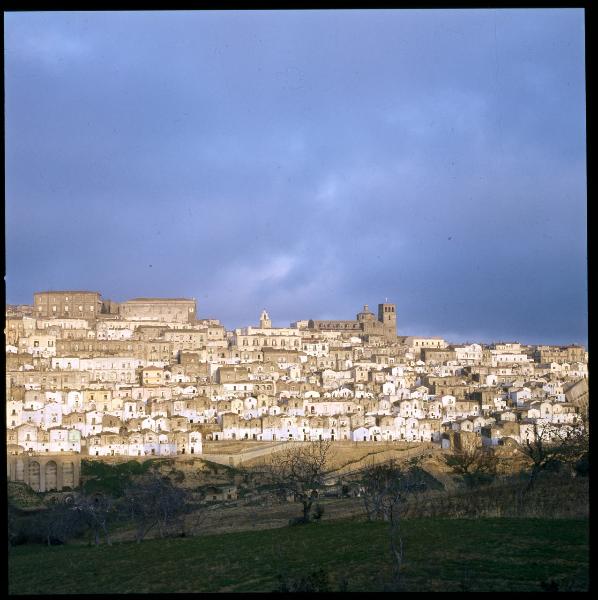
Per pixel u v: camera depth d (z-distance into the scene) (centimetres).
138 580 7731
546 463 13388
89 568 8925
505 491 11869
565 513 9381
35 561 9994
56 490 19138
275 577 7056
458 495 12238
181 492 14750
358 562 7300
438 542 7862
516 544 7544
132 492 16062
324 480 19125
